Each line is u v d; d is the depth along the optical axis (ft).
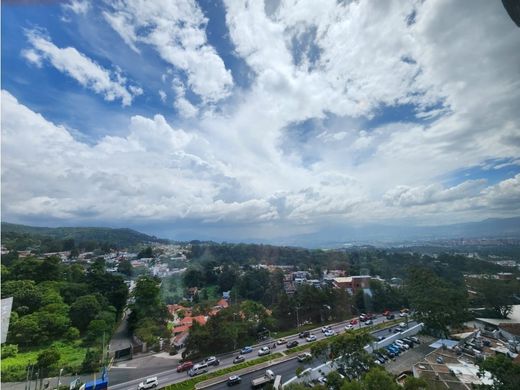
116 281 285.84
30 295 211.41
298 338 212.02
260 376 150.82
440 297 185.57
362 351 116.37
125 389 147.43
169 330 235.61
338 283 330.13
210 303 327.26
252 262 620.90
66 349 187.83
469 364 129.08
